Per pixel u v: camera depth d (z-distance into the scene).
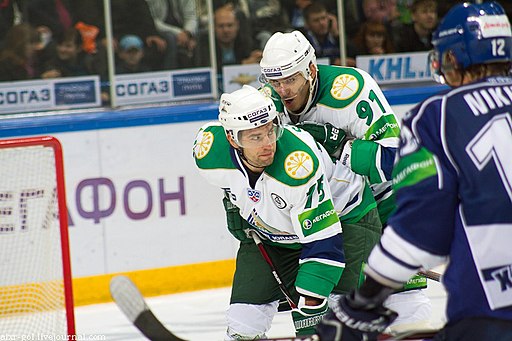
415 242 5.66
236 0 19.27
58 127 17.22
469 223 5.63
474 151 5.62
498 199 5.59
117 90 18.69
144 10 18.73
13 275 12.37
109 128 17.42
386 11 20.05
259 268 9.73
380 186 10.30
